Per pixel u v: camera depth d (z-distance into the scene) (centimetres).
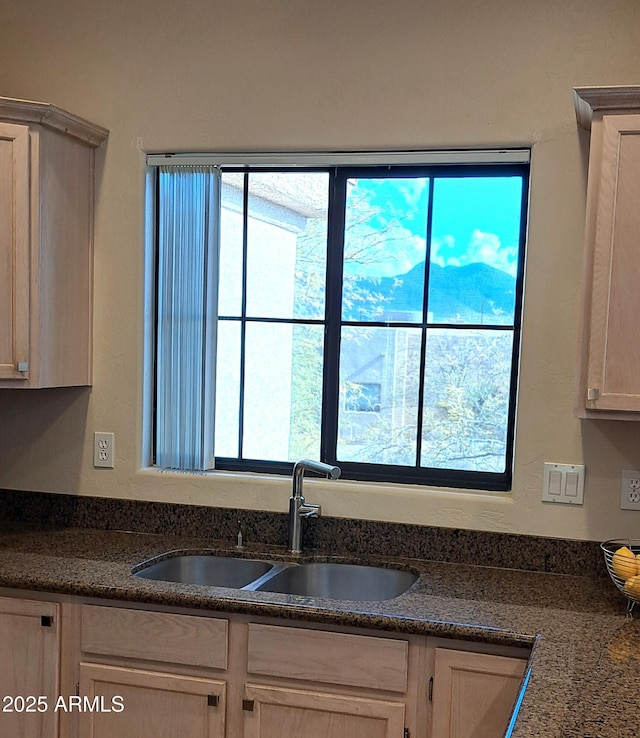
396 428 244
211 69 243
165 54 246
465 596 196
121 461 255
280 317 253
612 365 189
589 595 200
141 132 249
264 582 212
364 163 234
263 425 256
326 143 235
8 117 219
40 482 262
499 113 221
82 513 259
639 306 187
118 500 255
